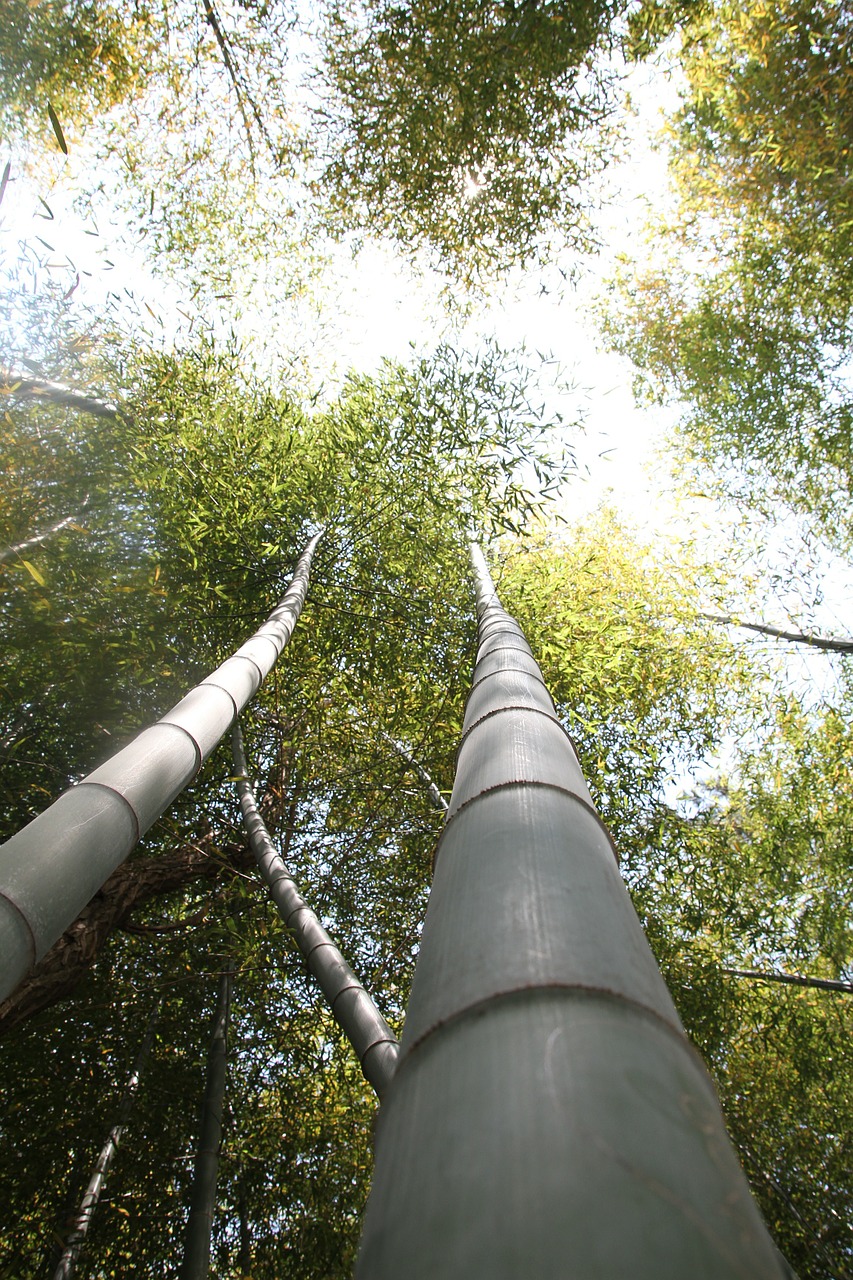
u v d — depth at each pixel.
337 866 4.32
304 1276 3.94
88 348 4.20
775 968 5.55
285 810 4.88
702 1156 0.59
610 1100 0.61
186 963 3.89
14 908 1.46
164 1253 3.65
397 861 4.67
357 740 4.94
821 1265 4.28
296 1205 4.02
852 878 5.58
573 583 5.69
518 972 0.76
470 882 0.96
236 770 4.03
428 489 4.60
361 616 4.74
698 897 5.09
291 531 4.64
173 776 2.07
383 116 4.75
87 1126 3.58
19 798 3.60
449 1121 0.64
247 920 3.99
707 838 5.54
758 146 5.50
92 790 1.83
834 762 5.89
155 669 3.98
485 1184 0.56
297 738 4.98
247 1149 3.99
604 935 0.82
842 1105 5.23
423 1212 0.57
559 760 1.30
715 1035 4.64
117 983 3.78
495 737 1.41
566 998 0.72
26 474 3.65
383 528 4.85
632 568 6.25
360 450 4.81
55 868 1.59
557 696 4.86
